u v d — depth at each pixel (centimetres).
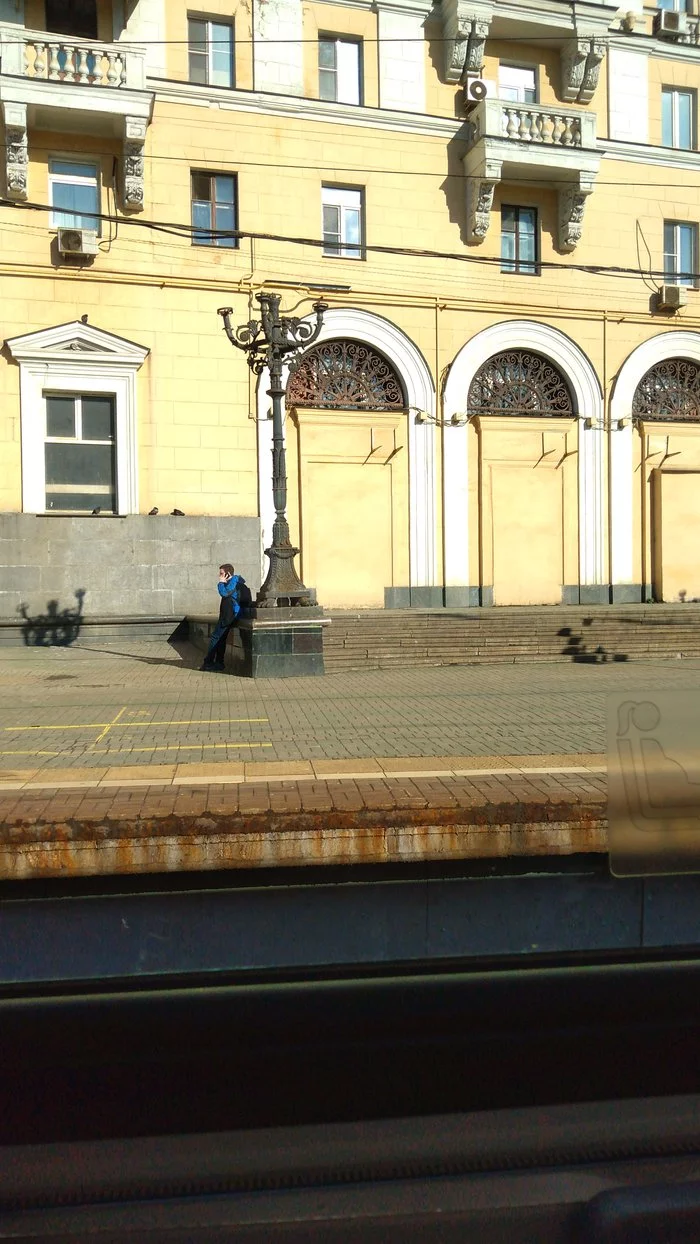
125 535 1880
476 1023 423
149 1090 373
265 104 1927
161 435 1900
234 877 459
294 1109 361
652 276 2222
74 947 451
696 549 2259
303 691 1145
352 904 469
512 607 2069
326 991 448
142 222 1602
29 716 918
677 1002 443
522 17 2028
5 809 445
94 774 542
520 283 2131
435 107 2045
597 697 1046
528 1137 346
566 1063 395
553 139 2045
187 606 1916
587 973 468
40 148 1811
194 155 1897
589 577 2205
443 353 2088
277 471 1400
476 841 456
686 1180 326
